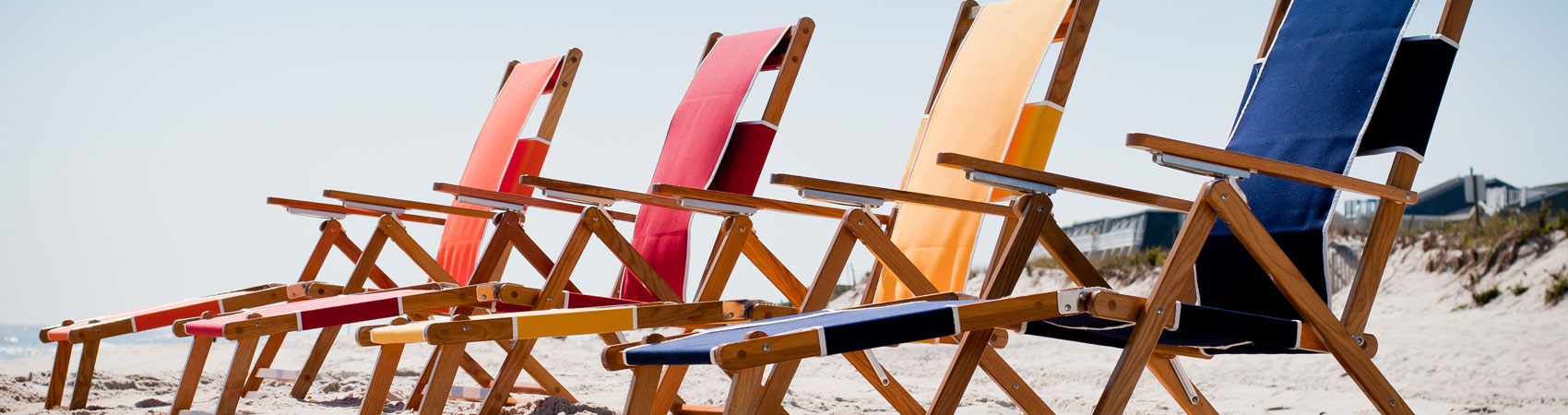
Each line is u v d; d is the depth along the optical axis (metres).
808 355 1.60
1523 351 6.50
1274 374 5.81
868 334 1.63
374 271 3.96
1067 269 2.17
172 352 7.63
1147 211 17.08
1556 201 14.46
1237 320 1.87
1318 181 1.91
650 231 3.39
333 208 3.95
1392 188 2.03
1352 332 2.01
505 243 3.29
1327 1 2.39
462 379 5.59
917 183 2.99
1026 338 8.29
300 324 2.64
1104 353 7.29
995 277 2.05
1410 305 9.88
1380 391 1.99
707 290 2.78
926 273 2.79
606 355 2.07
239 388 3.07
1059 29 2.98
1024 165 2.67
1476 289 9.60
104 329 3.31
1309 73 2.32
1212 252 2.27
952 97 3.00
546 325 2.19
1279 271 1.91
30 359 6.80
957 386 1.87
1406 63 2.16
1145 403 4.50
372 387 2.71
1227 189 1.83
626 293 3.35
